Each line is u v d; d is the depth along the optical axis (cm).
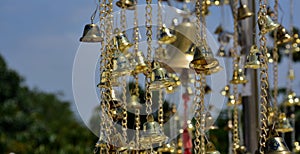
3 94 1986
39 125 1741
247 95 308
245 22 304
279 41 297
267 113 247
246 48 304
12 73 2034
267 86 227
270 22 229
